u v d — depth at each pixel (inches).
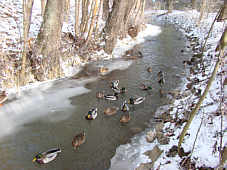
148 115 199.2
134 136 170.2
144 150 152.5
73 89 243.4
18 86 232.4
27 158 145.4
